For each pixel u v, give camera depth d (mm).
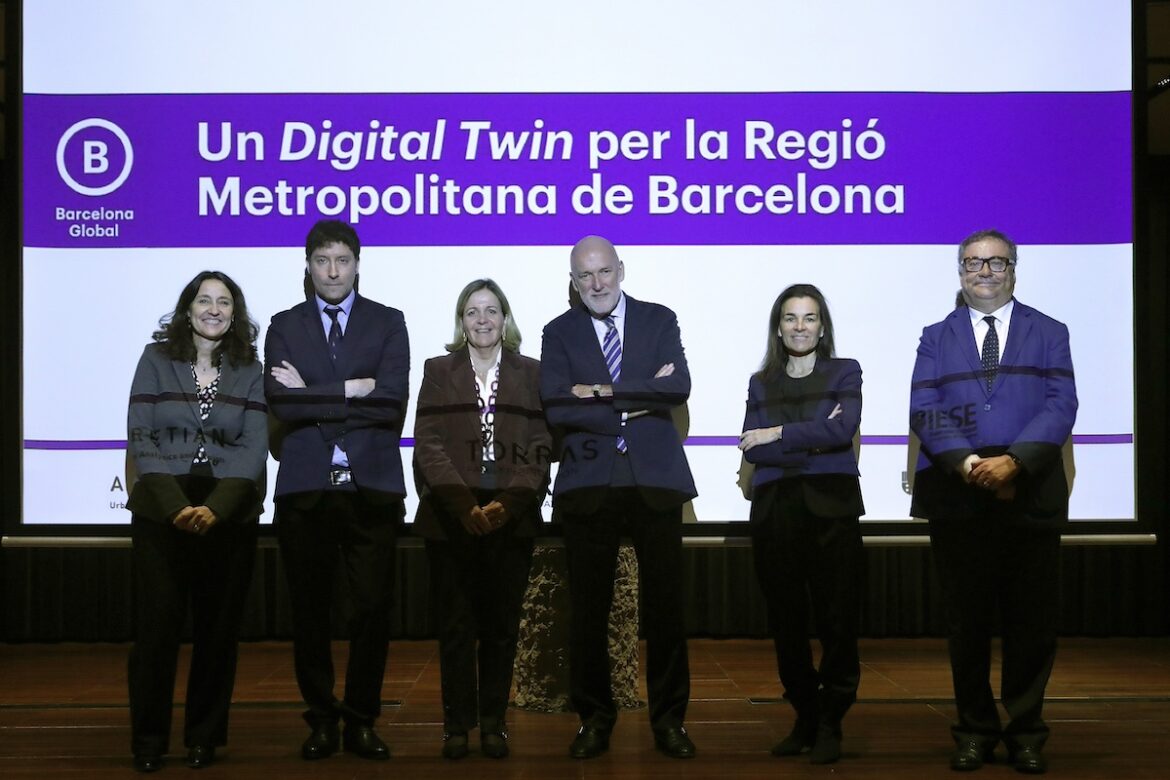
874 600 5203
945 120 4070
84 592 5113
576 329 3443
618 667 4176
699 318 4039
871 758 3336
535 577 4199
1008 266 3328
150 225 3990
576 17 4082
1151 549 5617
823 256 4051
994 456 3227
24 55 3988
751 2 4082
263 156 4027
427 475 3330
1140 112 4059
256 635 5145
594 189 4062
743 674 4742
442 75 4066
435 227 4039
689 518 3984
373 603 3326
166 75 4016
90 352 3945
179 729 3758
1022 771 3160
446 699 3379
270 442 3822
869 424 4012
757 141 4066
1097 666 4844
